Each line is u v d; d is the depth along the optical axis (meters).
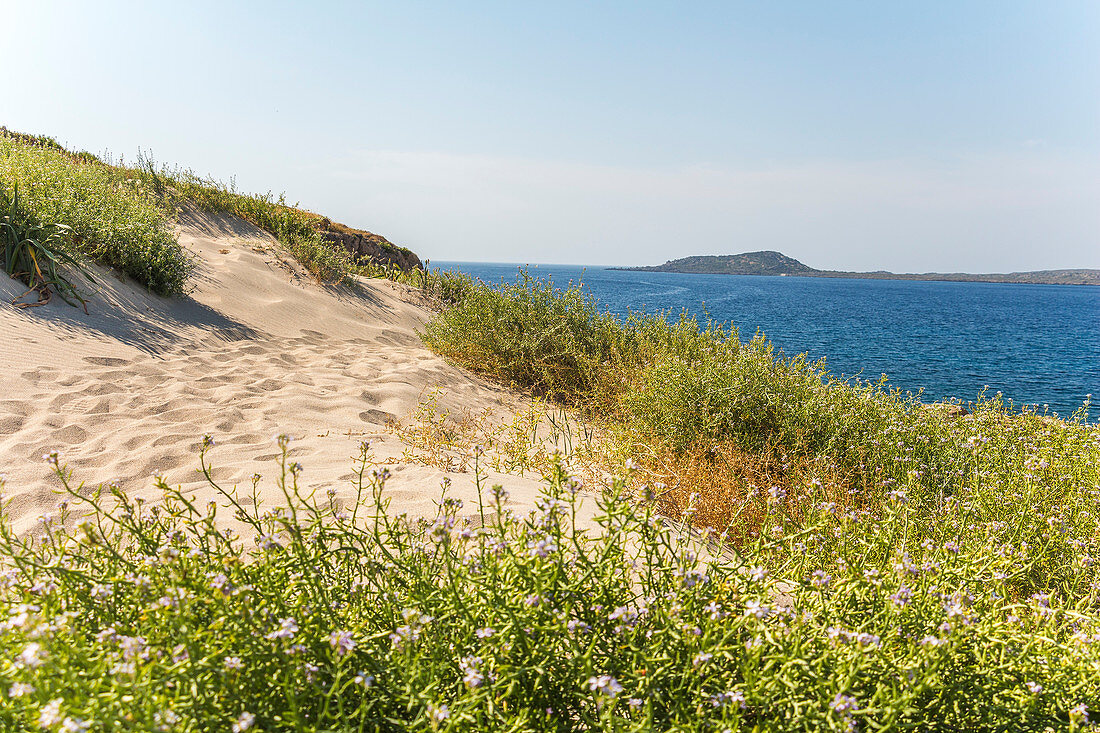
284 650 1.74
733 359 7.08
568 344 8.80
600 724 1.74
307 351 8.65
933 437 5.52
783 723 1.86
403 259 17.89
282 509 2.47
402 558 2.41
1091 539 3.84
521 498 4.23
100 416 5.23
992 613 2.33
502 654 1.93
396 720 1.73
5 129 15.12
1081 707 1.95
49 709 1.36
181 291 9.16
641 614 2.11
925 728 2.01
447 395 7.39
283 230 14.15
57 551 2.32
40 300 7.10
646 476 4.81
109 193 10.88
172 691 1.65
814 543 3.26
